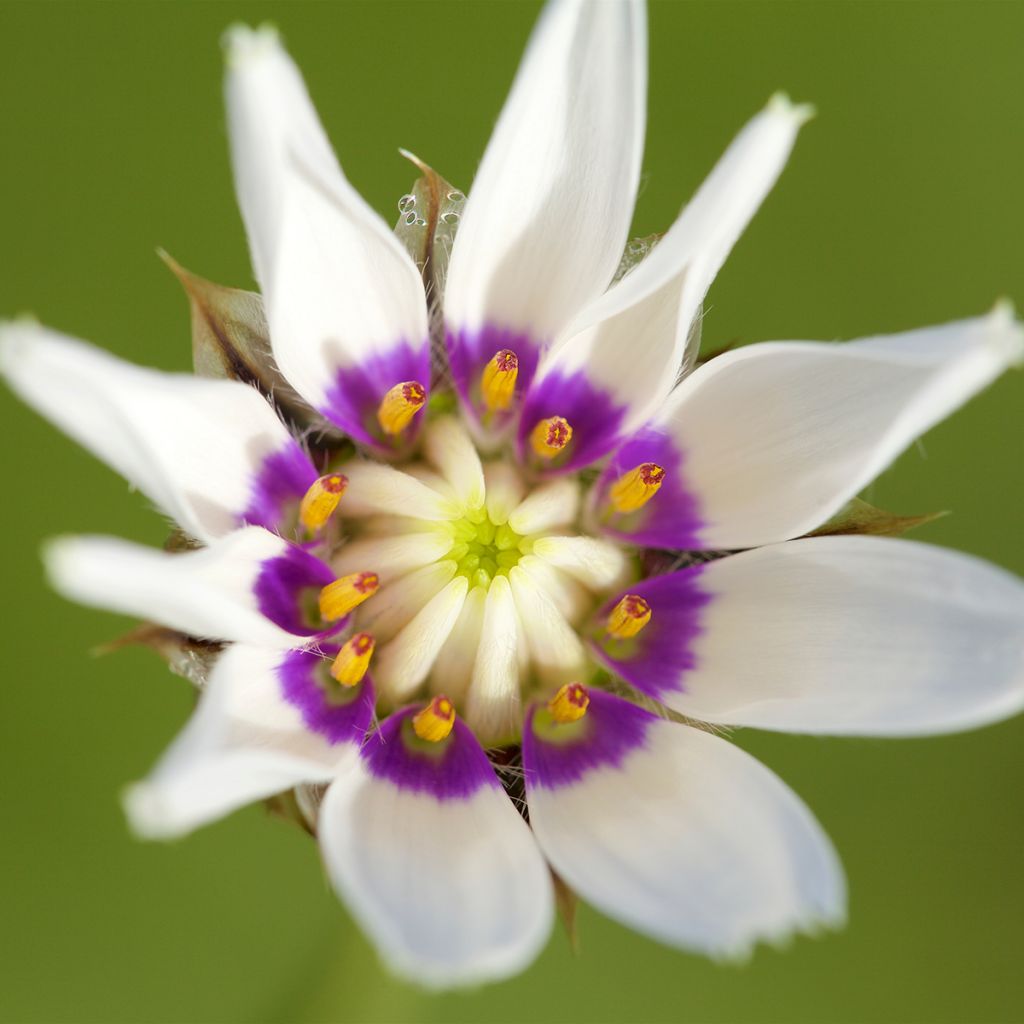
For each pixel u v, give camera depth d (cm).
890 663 18
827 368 18
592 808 18
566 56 18
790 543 18
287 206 17
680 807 18
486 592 18
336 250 18
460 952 17
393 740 18
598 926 21
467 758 18
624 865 17
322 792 18
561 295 18
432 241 18
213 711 17
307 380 18
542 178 18
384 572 18
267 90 17
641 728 18
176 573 17
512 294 18
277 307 17
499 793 18
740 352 18
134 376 17
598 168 18
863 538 18
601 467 18
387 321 18
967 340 17
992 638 17
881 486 21
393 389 18
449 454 18
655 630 18
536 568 18
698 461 18
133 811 16
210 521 18
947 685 17
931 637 18
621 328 18
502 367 18
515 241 18
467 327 18
